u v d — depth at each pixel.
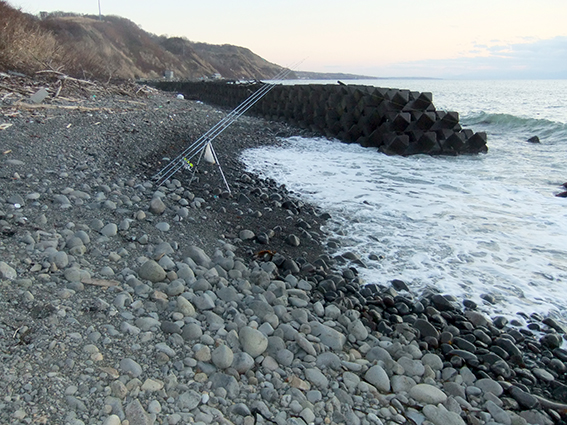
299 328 3.33
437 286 4.41
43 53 15.66
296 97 16.38
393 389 2.89
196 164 7.84
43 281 3.28
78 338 2.74
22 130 7.50
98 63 21.20
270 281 4.02
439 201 7.03
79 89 13.46
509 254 5.14
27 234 3.87
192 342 2.95
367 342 3.38
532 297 4.25
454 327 3.71
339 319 3.62
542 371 3.22
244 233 5.13
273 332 3.20
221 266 4.22
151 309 3.25
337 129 13.73
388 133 11.45
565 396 3.00
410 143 11.30
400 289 4.34
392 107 12.09
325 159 10.23
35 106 9.52
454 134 11.30
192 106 17.50
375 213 6.41
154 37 83.38
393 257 5.01
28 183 5.22
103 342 2.77
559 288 4.41
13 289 3.05
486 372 3.21
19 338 2.62
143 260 3.96
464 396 2.93
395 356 3.22
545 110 27.25
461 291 4.34
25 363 2.44
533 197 7.30
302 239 5.29
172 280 3.73
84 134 8.15
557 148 12.39
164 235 4.66
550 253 5.18
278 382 2.75
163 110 13.67
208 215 5.59
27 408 2.17
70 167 6.20
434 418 2.65
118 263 3.86
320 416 2.56
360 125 12.70
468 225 6.01
